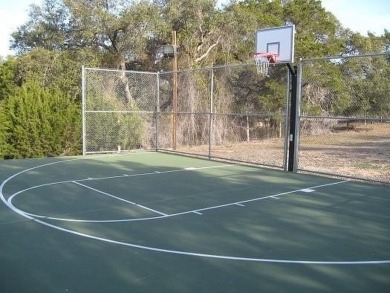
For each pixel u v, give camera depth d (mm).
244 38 25438
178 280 4500
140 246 5621
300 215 7324
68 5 21125
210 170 12242
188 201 8344
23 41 23688
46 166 12711
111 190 9336
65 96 17250
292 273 4723
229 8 25297
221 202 8273
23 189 9367
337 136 23297
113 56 22734
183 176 11203
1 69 23516
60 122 15680
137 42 21547
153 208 7770
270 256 5270
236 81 21734
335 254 5371
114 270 4770
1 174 11258
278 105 22578
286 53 11789
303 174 11609
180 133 18172
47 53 21000
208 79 20188
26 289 4246
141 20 21016
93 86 16312
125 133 16609
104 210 7594
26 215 7211
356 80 21938
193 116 18438
